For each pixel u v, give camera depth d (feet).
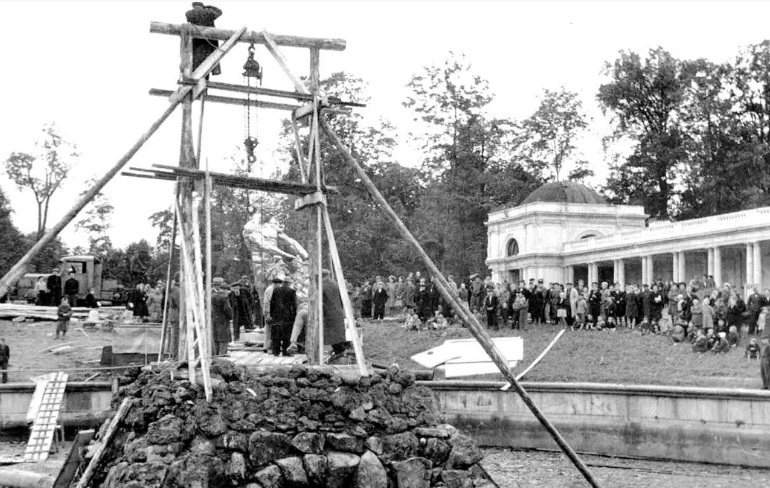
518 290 147.95
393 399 52.49
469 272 268.62
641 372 111.65
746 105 304.91
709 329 120.26
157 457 46.57
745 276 237.86
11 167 310.86
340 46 58.08
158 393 48.85
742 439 83.92
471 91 279.69
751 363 110.32
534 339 134.62
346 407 50.90
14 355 125.59
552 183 295.48
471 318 55.21
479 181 279.69
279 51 56.70
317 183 56.29
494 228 299.58
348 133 238.07
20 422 94.38
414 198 284.41
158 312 153.48
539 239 283.38
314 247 56.65
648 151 307.37
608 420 91.50
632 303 140.97
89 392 96.84
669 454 87.71
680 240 235.61
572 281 281.13
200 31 55.88
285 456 49.14
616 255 260.01
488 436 97.81
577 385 93.20
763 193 291.58
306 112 57.77
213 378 49.37
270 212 168.45
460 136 276.41
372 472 49.83
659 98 312.50
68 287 171.12
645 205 311.88
